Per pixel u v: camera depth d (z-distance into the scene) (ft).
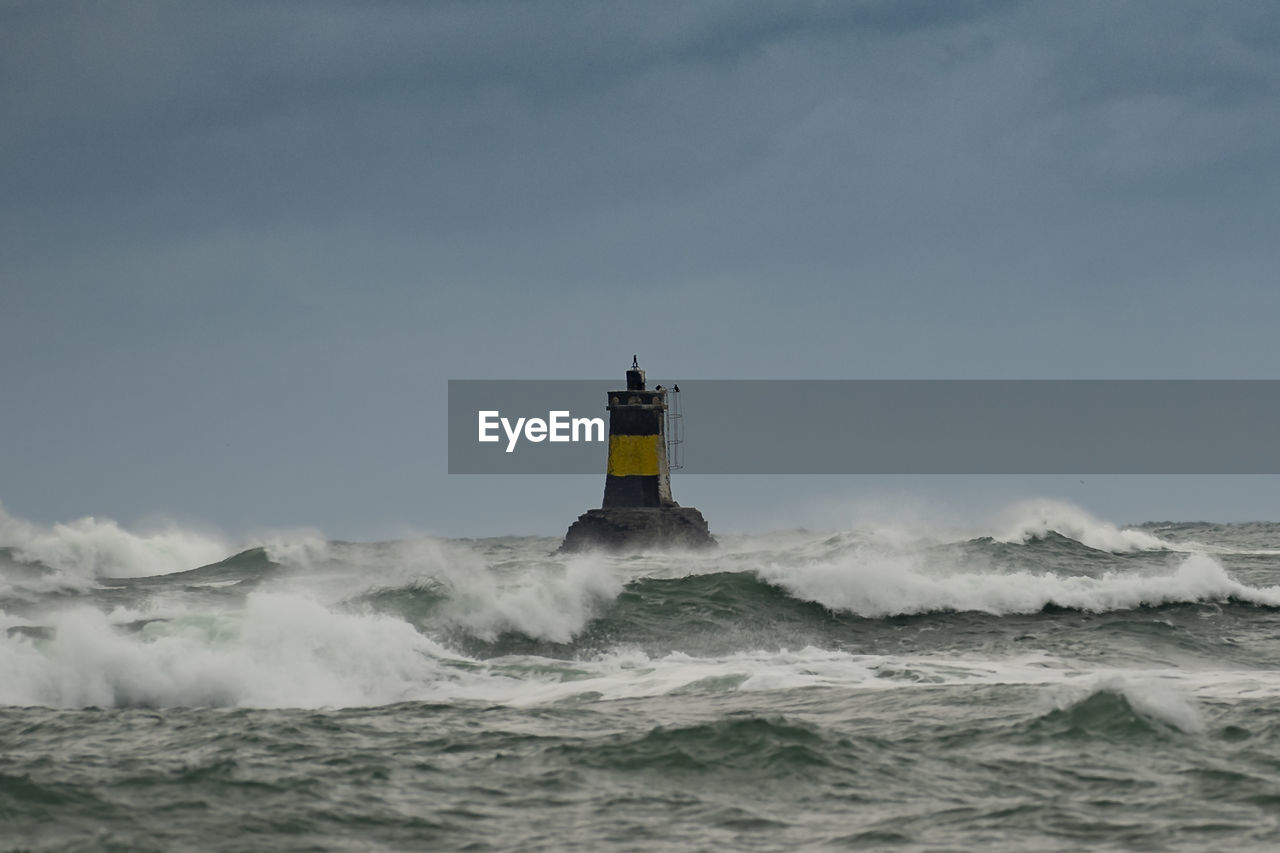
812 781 203.00
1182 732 228.63
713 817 186.09
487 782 204.23
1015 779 203.51
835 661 333.01
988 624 395.34
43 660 279.69
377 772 208.74
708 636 372.79
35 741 232.12
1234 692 273.95
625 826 181.98
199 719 253.85
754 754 215.92
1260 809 184.85
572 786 201.67
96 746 227.20
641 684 301.02
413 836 177.37
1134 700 243.81
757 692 285.64
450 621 367.66
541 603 378.94
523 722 251.39
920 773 207.72
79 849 169.27
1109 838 173.68
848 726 241.96
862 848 171.53
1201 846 169.58
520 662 333.62
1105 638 371.35
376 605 377.50
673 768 210.59
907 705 262.06
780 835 177.78
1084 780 202.08
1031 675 309.42
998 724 239.09
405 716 258.16
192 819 182.29
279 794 194.80
